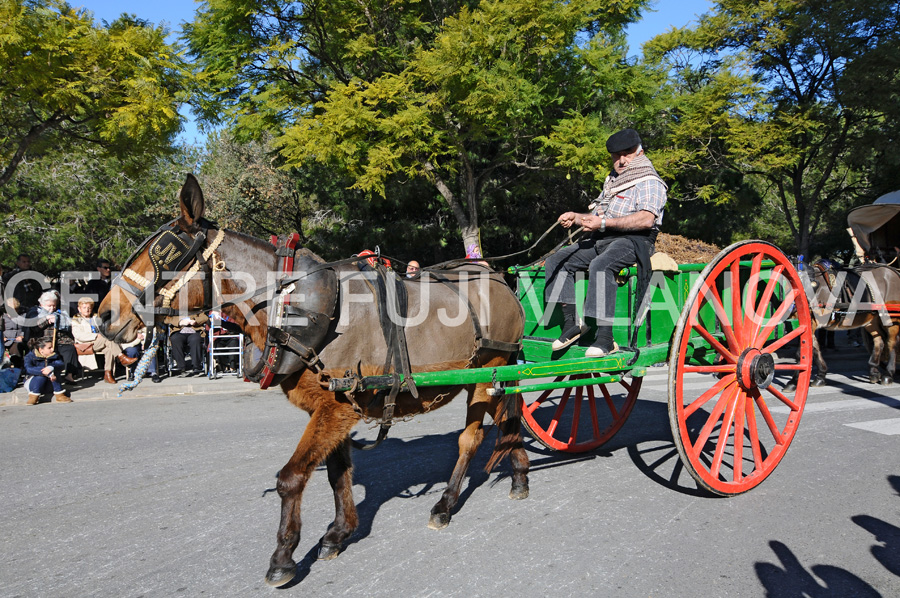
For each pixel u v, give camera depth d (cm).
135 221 2581
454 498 425
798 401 524
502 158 1470
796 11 1741
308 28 1454
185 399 930
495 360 448
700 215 2052
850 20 1642
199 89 1280
